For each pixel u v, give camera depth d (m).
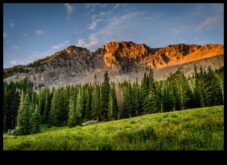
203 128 13.51
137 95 66.31
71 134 17.02
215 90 62.00
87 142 12.41
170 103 64.81
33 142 13.30
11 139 17.58
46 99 71.00
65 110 66.00
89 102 71.38
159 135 12.52
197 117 18.38
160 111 61.59
